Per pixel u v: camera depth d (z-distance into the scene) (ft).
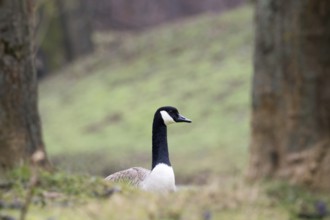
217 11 309.83
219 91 188.03
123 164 135.44
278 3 62.85
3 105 49.21
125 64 236.63
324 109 60.49
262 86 64.03
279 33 62.85
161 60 228.84
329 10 61.16
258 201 46.37
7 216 40.60
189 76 205.87
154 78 213.46
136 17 317.83
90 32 279.08
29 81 50.80
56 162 131.34
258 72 64.69
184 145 151.84
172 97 191.83
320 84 61.05
